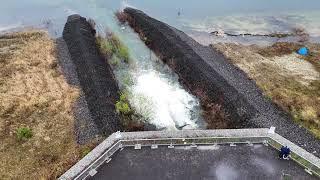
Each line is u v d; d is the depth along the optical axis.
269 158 24.56
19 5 61.72
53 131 33.91
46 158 30.86
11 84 40.31
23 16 57.97
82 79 40.84
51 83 40.69
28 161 30.61
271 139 25.67
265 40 52.84
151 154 24.75
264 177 23.19
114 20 57.28
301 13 61.59
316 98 39.00
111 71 43.44
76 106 37.09
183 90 40.53
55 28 54.22
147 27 52.38
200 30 55.50
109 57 45.94
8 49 47.59
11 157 31.03
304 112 36.28
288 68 45.19
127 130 32.97
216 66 44.22
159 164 23.98
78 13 59.44
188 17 59.56
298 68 45.25
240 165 23.98
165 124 35.03
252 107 36.06
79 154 29.95
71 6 61.97
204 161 24.25
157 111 36.88
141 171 23.48
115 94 38.62
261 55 48.31
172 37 49.06
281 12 61.91
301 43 51.75
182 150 25.08
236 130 27.38
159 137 26.16
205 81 39.81
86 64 42.44
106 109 35.12
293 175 23.39
